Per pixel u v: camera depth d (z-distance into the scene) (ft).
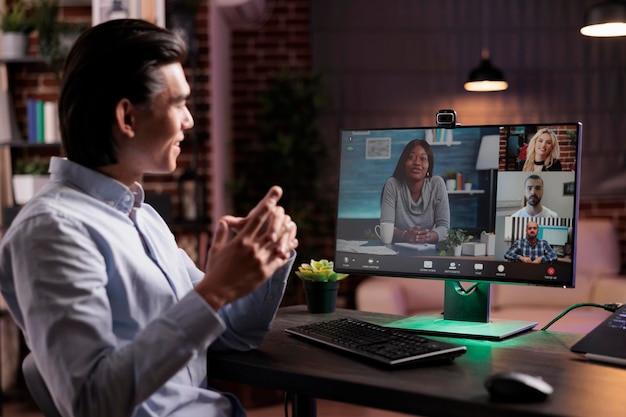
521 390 3.48
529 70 16.14
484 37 16.14
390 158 5.70
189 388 4.33
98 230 4.00
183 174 12.58
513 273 5.18
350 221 5.84
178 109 4.32
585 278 14.35
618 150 16.12
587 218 16.21
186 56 4.36
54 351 3.63
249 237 3.87
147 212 4.94
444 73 16.16
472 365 4.26
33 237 3.78
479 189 5.34
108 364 3.65
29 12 13.02
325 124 16.20
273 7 16.37
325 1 16.14
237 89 16.40
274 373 4.25
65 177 4.26
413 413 3.72
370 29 16.17
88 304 3.72
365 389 3.87
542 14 16.06
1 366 12.59
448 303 5.59
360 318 5.82
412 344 4.44
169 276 4.46
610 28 10.89
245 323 4.70
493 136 5.31
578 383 3.86
